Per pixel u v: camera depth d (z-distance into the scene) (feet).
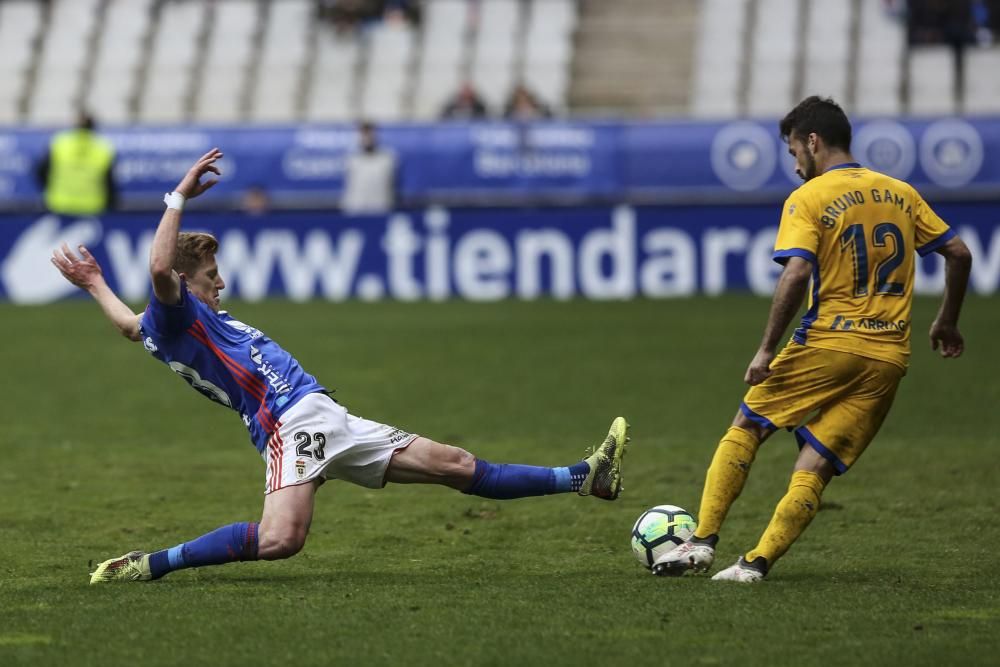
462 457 70.95
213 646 56.49
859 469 105.29
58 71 331.57
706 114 311.68
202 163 70.28
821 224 69.10
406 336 195.42
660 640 57.26
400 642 57.06
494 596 65.98
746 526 86.02
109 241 247.70
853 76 312.29
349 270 246.88
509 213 245.04
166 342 69.46
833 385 69.56
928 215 71.51
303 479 67.92
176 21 339.36
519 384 154.71
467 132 283.18
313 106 322.14
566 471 72.28
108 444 122.62
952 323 73.67
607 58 326.85
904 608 62.90
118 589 67.92
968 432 122.21
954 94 307.99
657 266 243.81
